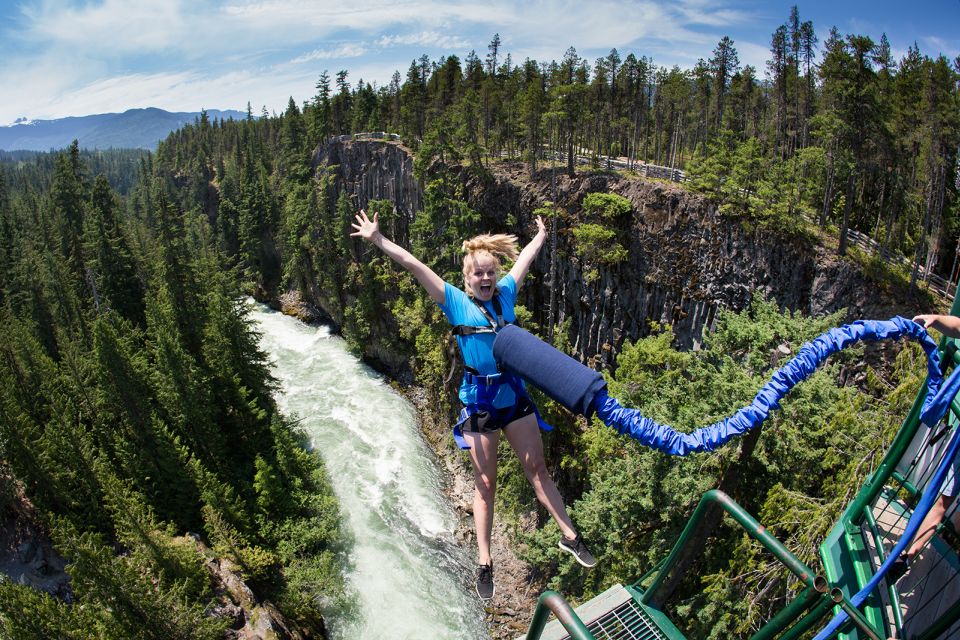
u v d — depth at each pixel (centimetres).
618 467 2580
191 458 3738
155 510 3750
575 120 5888
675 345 4784
